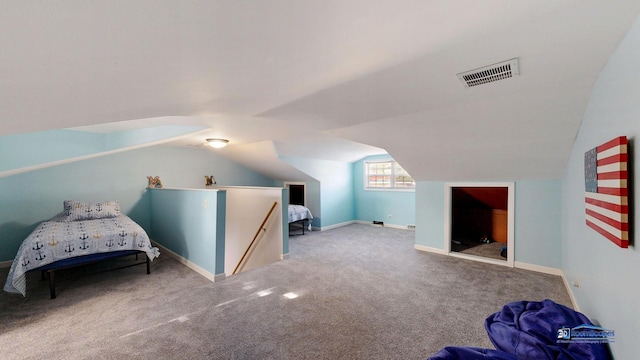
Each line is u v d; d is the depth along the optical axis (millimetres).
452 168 3703
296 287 2990
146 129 3350
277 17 868
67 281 3236
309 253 4355
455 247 4602
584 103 1919
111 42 818
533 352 1223
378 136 3166
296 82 1606
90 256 3092
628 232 1148
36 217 4012
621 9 1028
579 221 2250
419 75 1617
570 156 2658
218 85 1470
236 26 880
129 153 4848
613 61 1352
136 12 700
